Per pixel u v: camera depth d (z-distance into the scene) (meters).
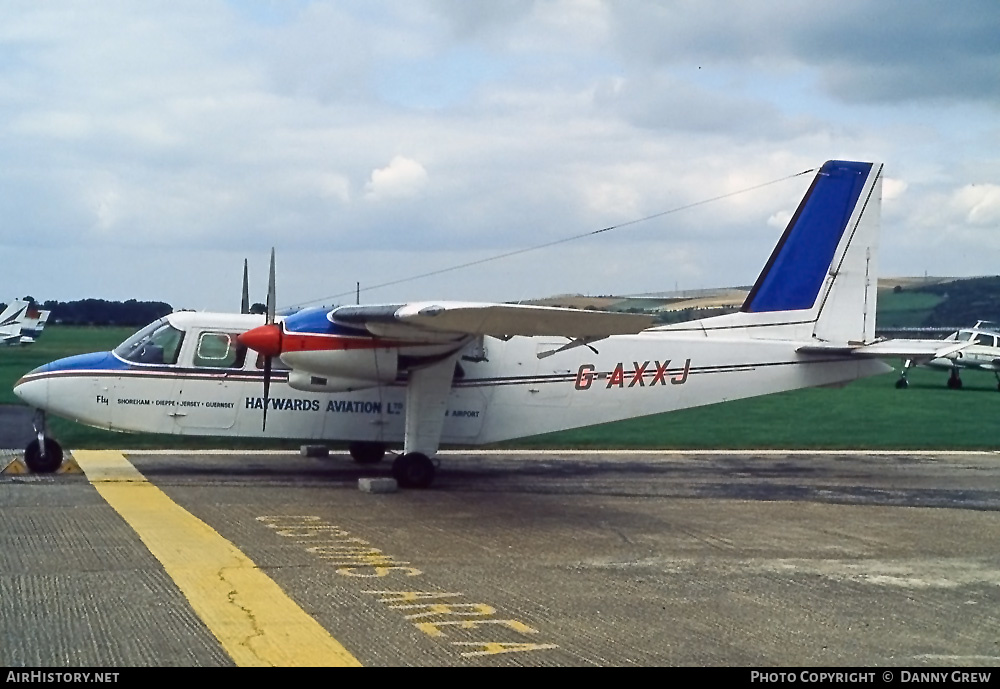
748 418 33.00
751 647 8.06
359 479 17.03
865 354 19.67
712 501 16.50
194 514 13.67
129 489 15.83
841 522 14.56
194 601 8.98
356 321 16.06
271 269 17.16
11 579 9.71
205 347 17.84
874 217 20.34
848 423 31.69
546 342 18.95
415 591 9.64
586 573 10.71
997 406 37.81
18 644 7.65
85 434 24.34
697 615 9.05
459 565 10.94
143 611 8.61
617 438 27.11
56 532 12.12
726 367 19.58
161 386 17.62
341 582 9.92
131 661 7.28
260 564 10.63
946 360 46.72
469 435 18.69
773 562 11.58
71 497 14.88
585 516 14.59
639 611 9.14
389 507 14.92
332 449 22.72
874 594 10.06
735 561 11.59
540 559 11.40
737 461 22.56
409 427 17.14
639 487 18.05
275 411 17.95
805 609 9.38
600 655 7.73
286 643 7.81
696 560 11.59
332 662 7.36
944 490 18.25
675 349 19.39
